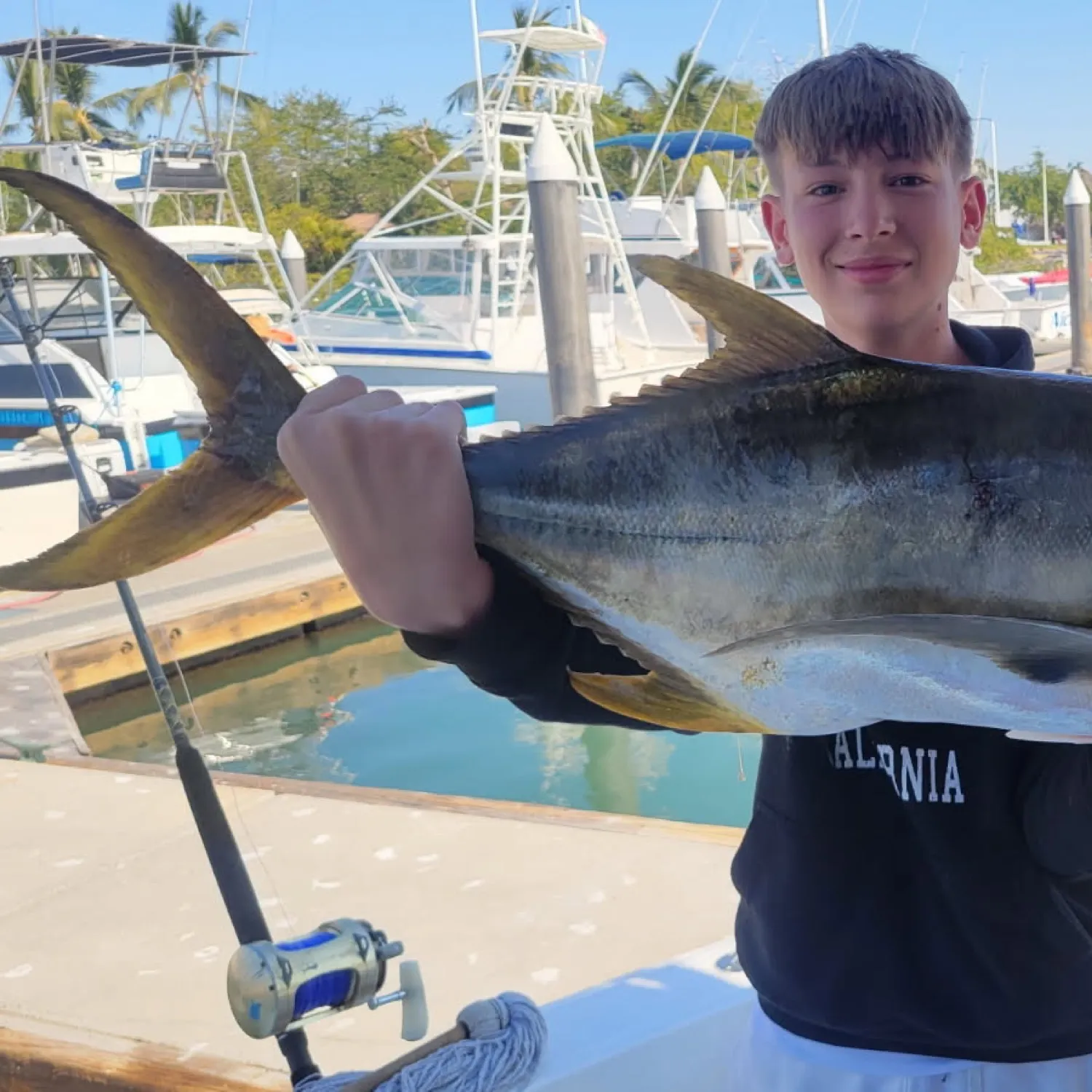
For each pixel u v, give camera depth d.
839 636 1.29
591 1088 2.16
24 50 14.34
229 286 15.43
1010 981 1.61
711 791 6.66
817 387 1.39
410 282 16.61
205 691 8.98
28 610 9.64
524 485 1.48
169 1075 3.10
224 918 4.10
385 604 1.40
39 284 13.95
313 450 1.32
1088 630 1.24
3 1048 3.28
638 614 1.45
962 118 1.74
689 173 27.61
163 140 14.07
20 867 4.64
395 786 6.91
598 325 15.94
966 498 1.34
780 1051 1.79
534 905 4.01
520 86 16.33
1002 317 20.08
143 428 13.12
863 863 1.68
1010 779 1.58
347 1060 3.12
